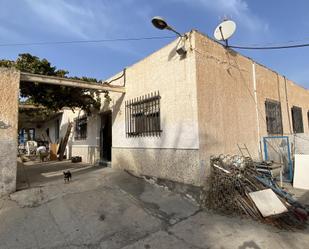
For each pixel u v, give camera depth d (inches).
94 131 385.4
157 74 233.9
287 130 349.1
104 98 340.2
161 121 224.4
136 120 263.7
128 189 211.3
